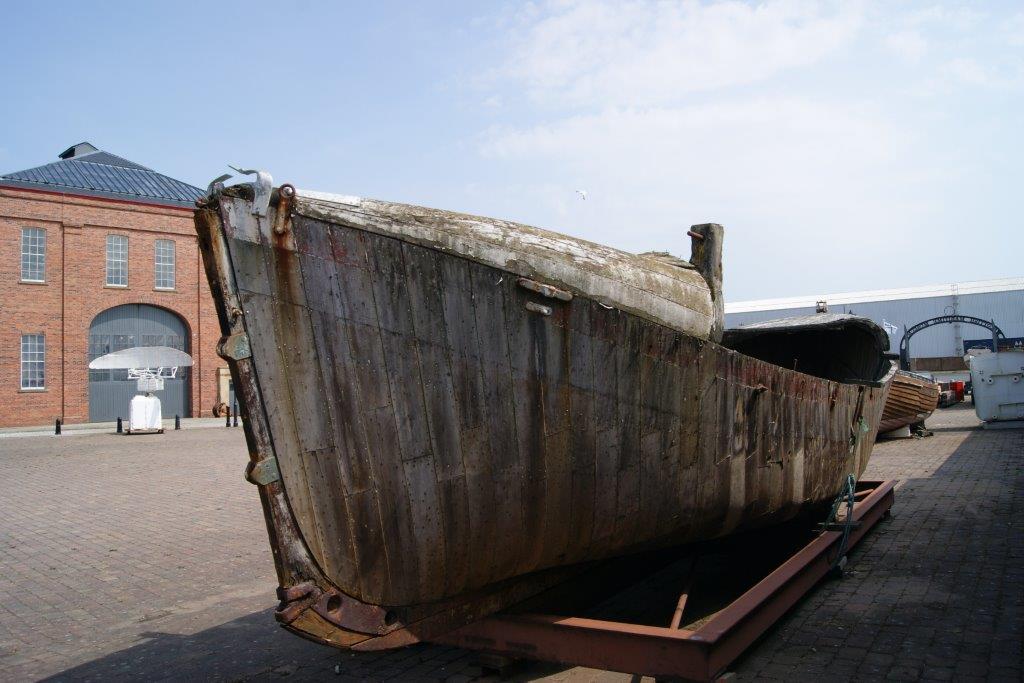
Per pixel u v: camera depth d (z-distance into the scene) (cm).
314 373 318
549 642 374
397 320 339
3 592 670
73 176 3161
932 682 389
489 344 362
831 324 660
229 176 304
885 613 501
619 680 413
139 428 2431
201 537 871
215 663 478
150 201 3178
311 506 316
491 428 363
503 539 373
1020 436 1535
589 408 393
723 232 530
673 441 429
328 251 322
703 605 552
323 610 320
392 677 437
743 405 472
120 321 3159
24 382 2920
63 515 1040
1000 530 721
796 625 485
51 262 2970
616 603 564
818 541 565
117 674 465
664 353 420
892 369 795
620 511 411
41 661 494
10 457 1805
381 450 334
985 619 481
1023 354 1705
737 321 4106
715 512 466
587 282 410
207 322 3325
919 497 915
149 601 630
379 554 336
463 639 400
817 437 563
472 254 363
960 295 3509
